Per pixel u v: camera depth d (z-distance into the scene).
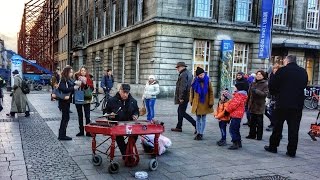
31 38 69.81
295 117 7.27
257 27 27.55
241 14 27.70
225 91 8.45
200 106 8.71
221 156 7.15
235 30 26.84
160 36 24.22
